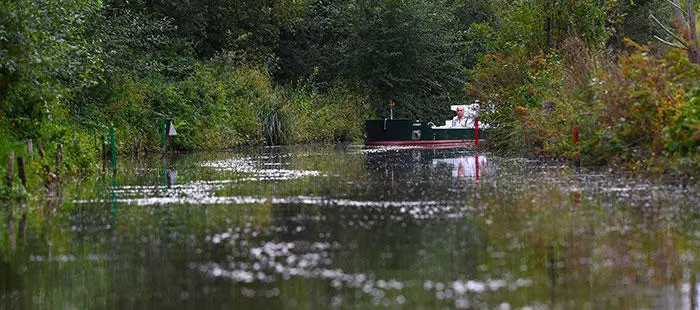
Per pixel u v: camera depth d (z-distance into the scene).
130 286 12.53
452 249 14.55
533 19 46.78
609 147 29.86
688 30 33.88
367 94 80.00
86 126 45.88
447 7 86.00
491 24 71.50
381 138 60.16
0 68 28.06
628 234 15.41
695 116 25.06
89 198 23.44
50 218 19.41
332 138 72.38
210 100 60.50
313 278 12.65
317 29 82.06
